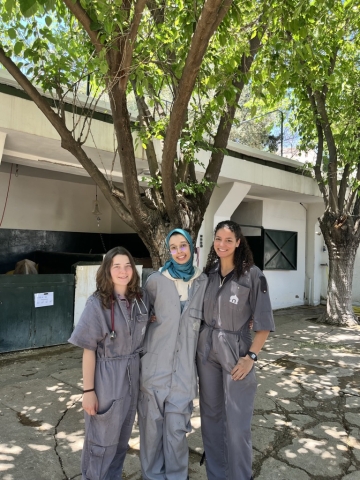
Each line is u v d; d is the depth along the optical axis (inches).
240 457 90.4
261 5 156.2
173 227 163.2
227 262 96.7
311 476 108.2
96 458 86.0
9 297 227.6
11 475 105.7
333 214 327.0
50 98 204.2
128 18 124.6
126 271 88.7
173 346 94.5
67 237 392.8
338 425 140.5
